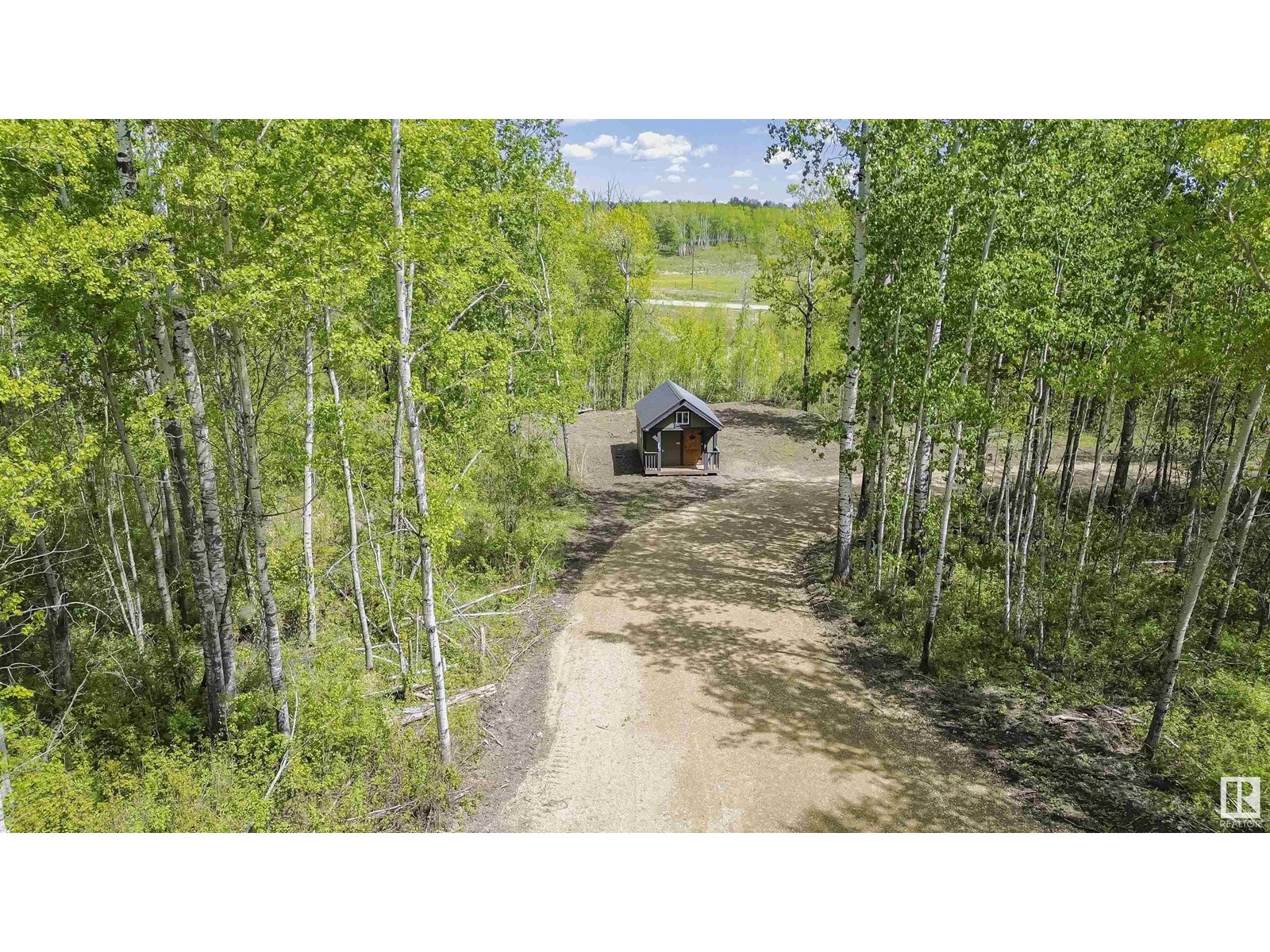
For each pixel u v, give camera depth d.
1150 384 13.45
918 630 18.05
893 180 17.06
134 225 10.67
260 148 12.11
